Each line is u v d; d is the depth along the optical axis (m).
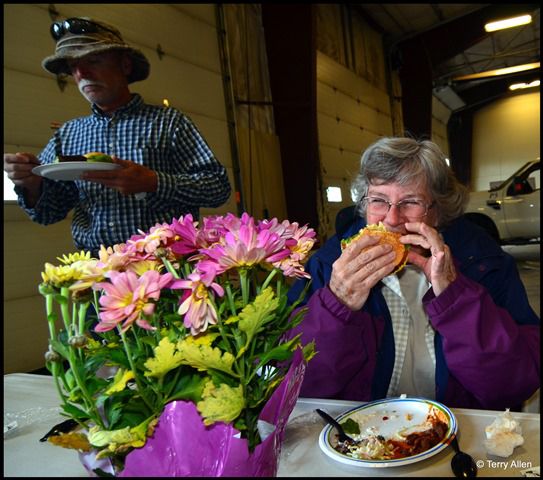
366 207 1.20
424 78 11.84
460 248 1.16
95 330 0.48
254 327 0.52
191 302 0.50
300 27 6.76
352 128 9.24
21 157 1.76
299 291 1.19
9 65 3.29
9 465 0.73
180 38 5.16
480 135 16.69
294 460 0.71
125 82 1.92
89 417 0.52
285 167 7.05
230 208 5.76
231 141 5.93
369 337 1.10
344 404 0.91
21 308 3.27
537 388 0.93
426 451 0.67
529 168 7.39
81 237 1.90
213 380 0.51
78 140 1.95
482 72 14.93
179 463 0.49
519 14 10.70
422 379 1.15
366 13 10.23
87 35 1.73
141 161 1.88
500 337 0.91
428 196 1.12
